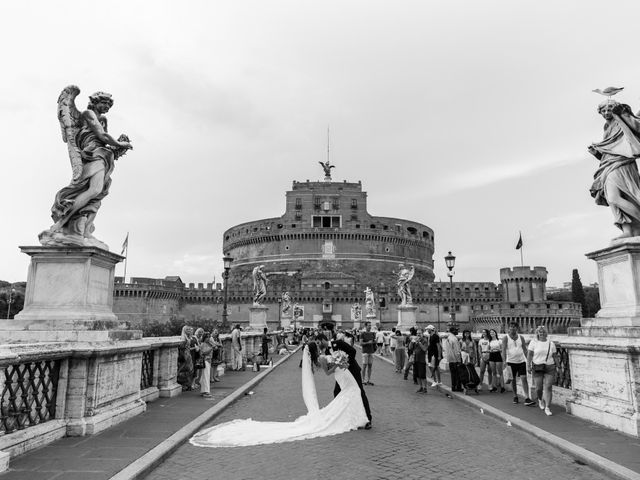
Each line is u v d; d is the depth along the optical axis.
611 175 9.26
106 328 8.91
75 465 6.16
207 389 12.78
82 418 7.75
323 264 109.44
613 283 9.27
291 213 114.31
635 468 6.24
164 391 12.33
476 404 11.83
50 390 7.54
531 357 10.33
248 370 21.23
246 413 10.92
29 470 5.95
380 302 93.38
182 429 8.34
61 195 9.09
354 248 110.88
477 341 17.97
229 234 127.12
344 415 8.91
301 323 88.19
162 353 12.48
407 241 118.19
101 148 9.39
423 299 97.12
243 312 95.19
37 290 8.86
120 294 88.25
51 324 8.44
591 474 6.37
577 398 9.75
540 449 7.64
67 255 8.89
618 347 8.09
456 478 6.17
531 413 10.29
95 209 9.41
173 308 94.19
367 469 6.49
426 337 15.23
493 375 14.05
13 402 6.48
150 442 7.38
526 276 92.44
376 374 20.66
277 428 8.53
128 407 9.27
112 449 6.93
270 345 35.25
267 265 112.00
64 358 7.70
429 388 16.00
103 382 8.30
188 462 6.79
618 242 8.95
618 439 7.71
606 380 8.71
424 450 7.57
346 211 114.62
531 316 82.31
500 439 8.37
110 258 9.62
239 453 7.27
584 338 9.26
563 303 83.50
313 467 6.55
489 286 103.06
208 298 96.62
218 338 17.05
